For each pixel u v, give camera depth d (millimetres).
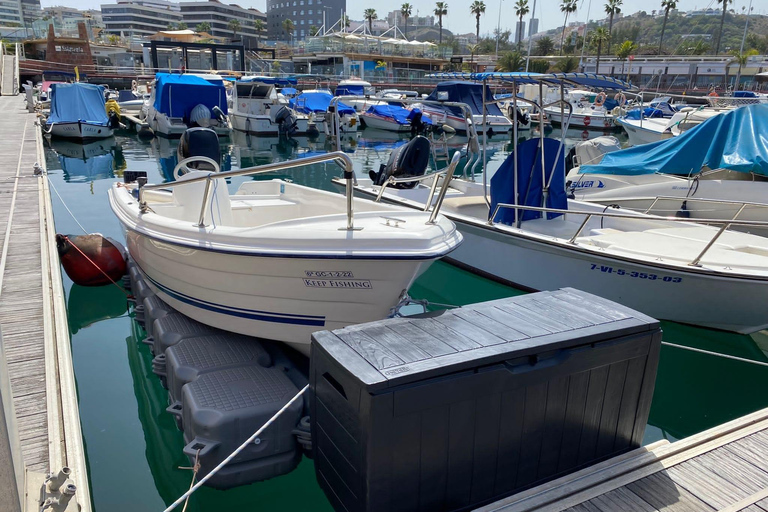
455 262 6934
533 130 26625
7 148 13023
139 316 5176
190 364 3594
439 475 2207
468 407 2174
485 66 56375
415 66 55562
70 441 2697
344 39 53125
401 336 2381
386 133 24547
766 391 4703
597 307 2766
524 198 6723
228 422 3021
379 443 2025
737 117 7668
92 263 5945
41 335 3906
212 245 3643
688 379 4852
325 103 24516
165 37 57562
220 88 21094
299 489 3297
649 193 8539
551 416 2402
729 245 5582
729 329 5145
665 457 2662
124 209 4859
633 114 24750
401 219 3773
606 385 2510
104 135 19297
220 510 3180
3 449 1615
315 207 5172
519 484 2432
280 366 3736
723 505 2340
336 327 3695
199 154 4832
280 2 121500
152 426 3877
